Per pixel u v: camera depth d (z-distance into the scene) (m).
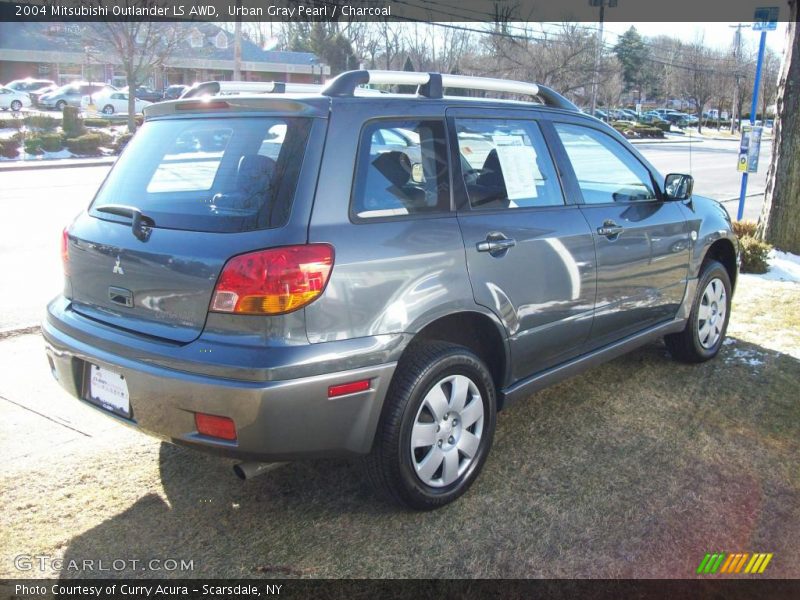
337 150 2.95
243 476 2.93
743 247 8.19
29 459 3.69
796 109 8.64
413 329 3.04
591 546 3.06
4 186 16.83
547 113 4.02
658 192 4.68
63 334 3.26
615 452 3.87
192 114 3.36
